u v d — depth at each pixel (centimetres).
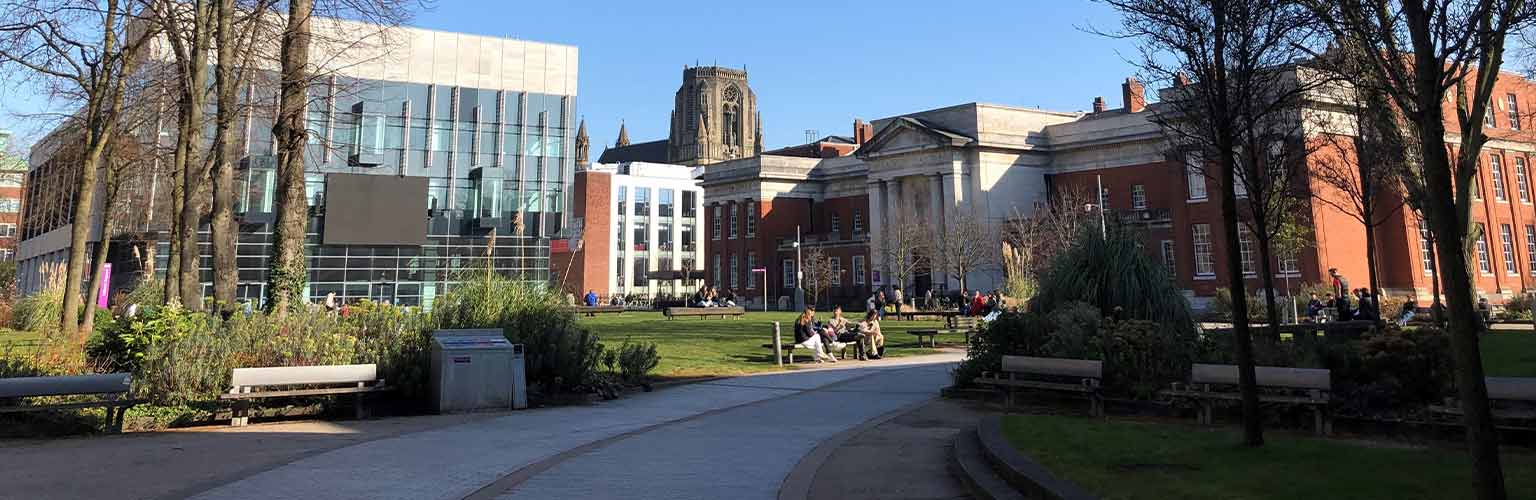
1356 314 3012
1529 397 740
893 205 6369
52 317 2725
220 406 1026
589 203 9094
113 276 5141
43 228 6744
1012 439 794
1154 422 960
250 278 4984
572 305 1716
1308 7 807
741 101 14725
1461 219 1333
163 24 1777
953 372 1353
